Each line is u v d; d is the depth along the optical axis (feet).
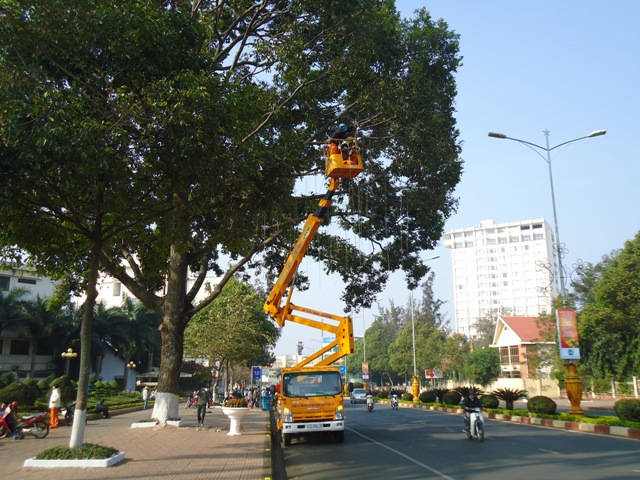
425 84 54.70
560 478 31.83
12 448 46.62
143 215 40.16
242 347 125.49
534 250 488.85
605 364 94.79
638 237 80.94
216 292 65.62
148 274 67.82
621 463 37.60
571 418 71.20
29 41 31.53
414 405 142.10
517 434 60.64
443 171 62.80
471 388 57.72
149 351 207.10
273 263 81.92
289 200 42.34
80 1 31.83
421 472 35.19
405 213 71.31
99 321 179.32
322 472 37.29
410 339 237.25
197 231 42.98
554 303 107.24
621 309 80.43
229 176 37.35
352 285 81.92
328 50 51.31
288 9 52.08
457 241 525.34
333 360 56.70
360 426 73.82
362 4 50.65
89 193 37.01
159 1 39.96
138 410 116.98
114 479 30.32
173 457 39.37
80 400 37.76
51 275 54.03
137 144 34.76
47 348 173.47
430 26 58.13
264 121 50.03
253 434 57.06
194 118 33.06
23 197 34.37
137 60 34.27
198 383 220.23
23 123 30.01
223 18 58.03
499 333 200.34
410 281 79.82
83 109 33.12
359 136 58.03
